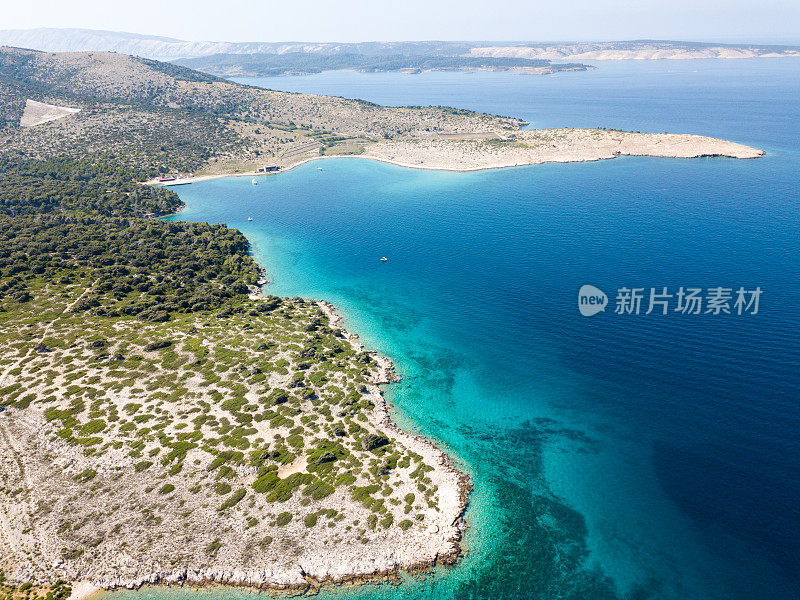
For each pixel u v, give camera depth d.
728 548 56.88
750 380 81.00
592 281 123.12
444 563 57.69
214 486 65.56
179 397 82.62
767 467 65.75
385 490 66.12
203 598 53.91
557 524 62.31
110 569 55.62
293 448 72.75
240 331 105.94
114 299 116.00
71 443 71.94
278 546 58.09
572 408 82.31
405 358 100.19
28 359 91.12
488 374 93.31
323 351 99.69
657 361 89.38
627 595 53.53
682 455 69.75
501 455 74.06
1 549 57.34
